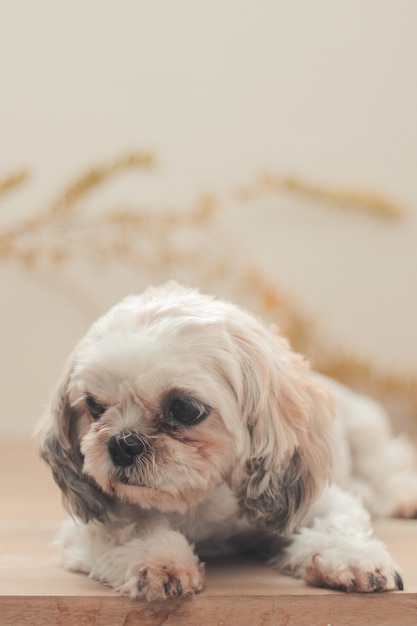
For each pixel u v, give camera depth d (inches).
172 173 54.9
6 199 54.3
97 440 23.7
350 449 34.9
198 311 24.7
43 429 26.6
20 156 54.7
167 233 54.7
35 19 54.6
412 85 54.4
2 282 55.4
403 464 35.4
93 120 54.7
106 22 54.8
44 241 54.2
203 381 23.5
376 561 23.3
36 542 28.6
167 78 54.9
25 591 23.4
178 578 22.7
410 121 54.5
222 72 54.9
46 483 37.9
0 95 54.7
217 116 54.9
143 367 23.3
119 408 23.7
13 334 55.5
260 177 54.6
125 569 23.5
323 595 23.0
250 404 24.5
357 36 54.4
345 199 53.3
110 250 54.5
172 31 54.8
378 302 54.9
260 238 55.1
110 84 54.9
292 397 25.1
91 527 25.9
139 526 25.2
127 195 54.6
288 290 55.0
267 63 54.8
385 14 54.3
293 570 24.8
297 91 54.7
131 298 26.1
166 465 23.2
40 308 55.4
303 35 54.6
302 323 51.8
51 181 54.7
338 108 54.7
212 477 24.3
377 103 54.5
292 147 54.9
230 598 22.9
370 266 54.9
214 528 26.3
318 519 25.8
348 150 54.7
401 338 54.7
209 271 54.8
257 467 24.8
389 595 23.1
